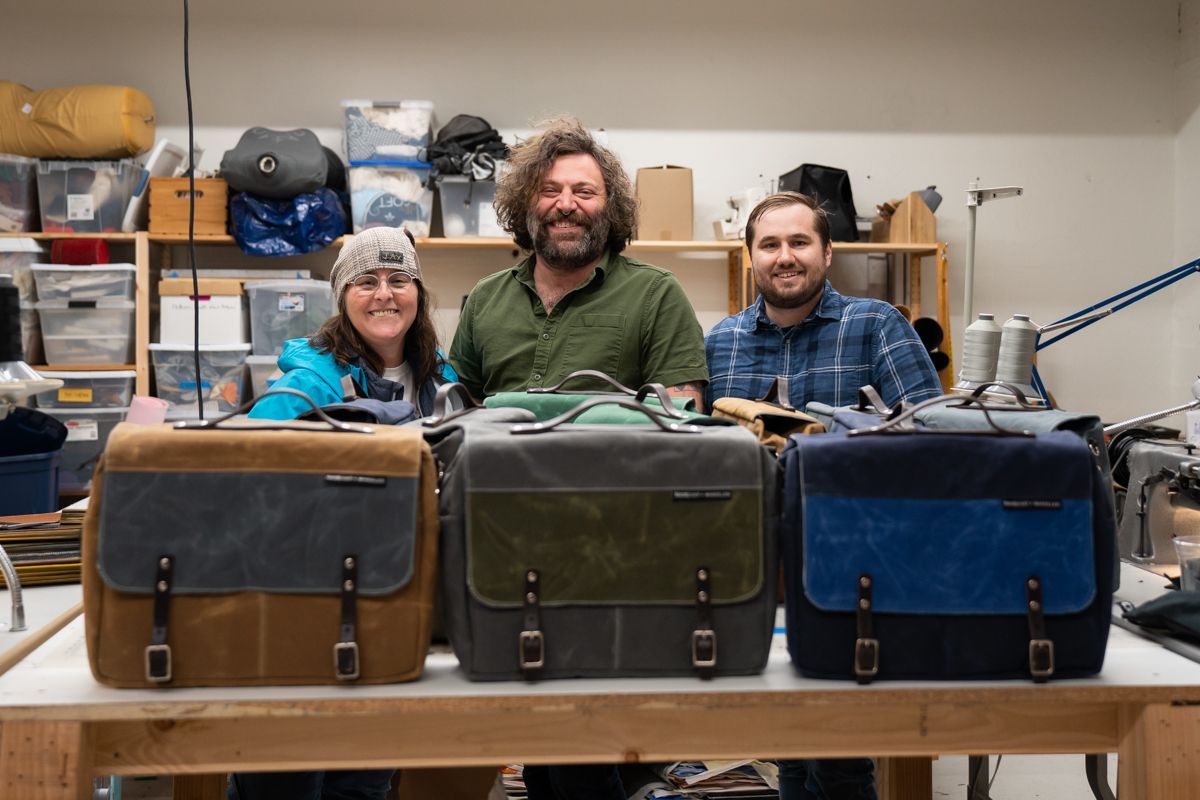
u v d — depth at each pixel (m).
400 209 4.34
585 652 1.21
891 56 4.95
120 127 4.27
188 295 4.23
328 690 1.19
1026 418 1.41
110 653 1.17
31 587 1.73
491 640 1.20
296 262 4.71
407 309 2.08
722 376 2.46
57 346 4.27
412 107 4.34
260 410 1.92
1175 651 1.37
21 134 4.29
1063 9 5.01
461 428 1.30
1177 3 5.04
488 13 4.81
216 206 4.31
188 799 1.91
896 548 1.22
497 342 2.28
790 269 2.33
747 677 1.24
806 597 1.21
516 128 4.82
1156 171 5.08
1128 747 1.25
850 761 1.84
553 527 1.21
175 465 1.19
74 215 4.32
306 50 4.75
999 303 5.05
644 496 1.22
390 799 2.21
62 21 4.67
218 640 1.18
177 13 4.71
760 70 4.90
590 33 4.84
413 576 1.20
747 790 2.77
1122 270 5.08
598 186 2.17
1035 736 1.25
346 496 1.20
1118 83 5.05
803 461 1.23
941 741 1.24
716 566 1.22
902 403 1.55
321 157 4.24
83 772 1.16
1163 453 1.85
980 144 5.00
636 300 2.22
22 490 2.25
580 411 1.26
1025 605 1.22
